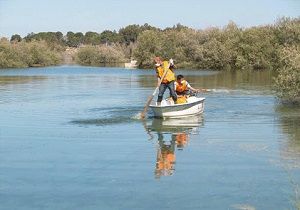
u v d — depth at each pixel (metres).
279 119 16.53
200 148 11.92
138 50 72.25
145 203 7.93
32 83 36.56
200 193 8.39
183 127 15.03
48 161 10.66
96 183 9.00
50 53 82.12
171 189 8.62
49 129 14.71
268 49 62.50
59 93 27.48
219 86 32.41
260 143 12.44
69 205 7.86
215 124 15.55
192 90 18.22
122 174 9.59
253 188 8.63
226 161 10.54
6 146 12.27
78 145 12.36
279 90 21.09
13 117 17.38
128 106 20.69
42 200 8.09
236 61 63.75
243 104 21.23
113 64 87.25
